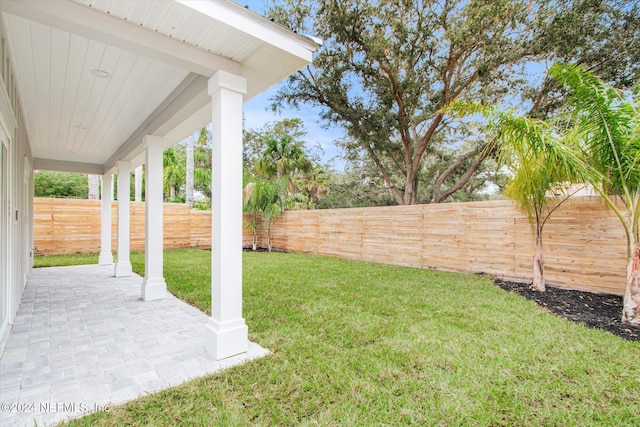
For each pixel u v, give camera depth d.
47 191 18.19
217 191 2.85
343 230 9.84
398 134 12.40
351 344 3.07
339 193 17.09
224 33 2.45
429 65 10.33
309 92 11.81
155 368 2.60
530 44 8.66
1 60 2.50
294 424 1.91
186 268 7.55
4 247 3.25
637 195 3.71
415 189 13.30
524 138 4.21
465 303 4.56
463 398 2.19
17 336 3.32
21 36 2.61
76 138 5.82
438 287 5.63
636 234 3.71
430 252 7.72
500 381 2.40
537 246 5.43
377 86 11.15
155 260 4.92
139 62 3.04
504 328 3.52
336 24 9.84
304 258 9.74
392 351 2.91
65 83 3.47
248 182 12.35
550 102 9.53
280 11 10.38
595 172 3.91
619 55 8.10
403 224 8.31
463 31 8.87
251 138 19.59
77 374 2.51
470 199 14.68
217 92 2.82
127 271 6.78
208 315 4.08
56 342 3.16
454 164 12.09
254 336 3.26
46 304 4.59
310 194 16.58
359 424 1.91
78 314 4.11
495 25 8.80
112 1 2.08
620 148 3.72
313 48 2.87
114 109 4.29
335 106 11.36
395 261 8.45
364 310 4.21
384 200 15.85
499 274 6.45
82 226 10.24
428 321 3.75
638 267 3.67
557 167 4.30
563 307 4.36
